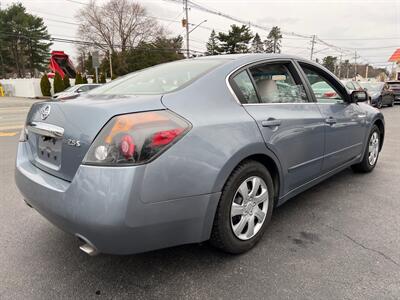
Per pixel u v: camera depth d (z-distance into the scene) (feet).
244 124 7.94
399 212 11.08
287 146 9.19
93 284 7.45
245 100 8.54
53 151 7.46
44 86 96.99
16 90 108.68
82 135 6.55
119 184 6.02
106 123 6.39
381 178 14.79
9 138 25.82
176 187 6.58
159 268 8.02
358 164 15.03
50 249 8.96
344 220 10.50
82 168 6.34
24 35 200.54
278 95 9.69
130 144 6.13
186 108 7.14
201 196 6.99
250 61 9.25
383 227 9.98
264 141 8.30
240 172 7.83
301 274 7.66
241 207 8.11
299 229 9.91
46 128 7.53
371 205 11.69
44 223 10.53
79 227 6.30
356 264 8.02
